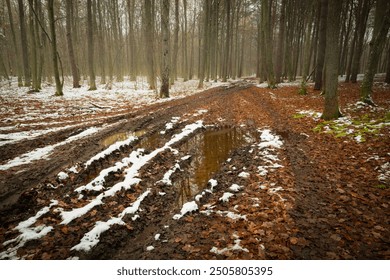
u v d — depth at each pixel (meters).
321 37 17.44
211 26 31.47
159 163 6.27
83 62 32.56
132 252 3.46
